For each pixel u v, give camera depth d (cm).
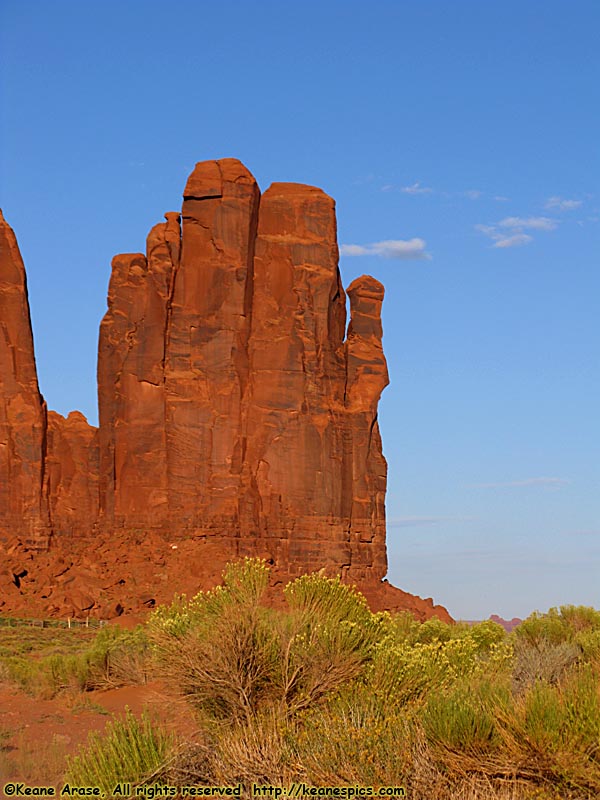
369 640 1677
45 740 2153
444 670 1594
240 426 7712
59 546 7550
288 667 1614
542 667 1877
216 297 7931
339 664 1614
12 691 2916
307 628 1666
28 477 7638
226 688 1609
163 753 1466
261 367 7831
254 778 1375
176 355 7931
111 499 7800
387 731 1368
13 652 4388
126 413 7931
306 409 7756
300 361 7831
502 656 1903
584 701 1265
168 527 7581
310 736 1408
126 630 4694
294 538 7488
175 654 1661
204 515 7525
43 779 1775
